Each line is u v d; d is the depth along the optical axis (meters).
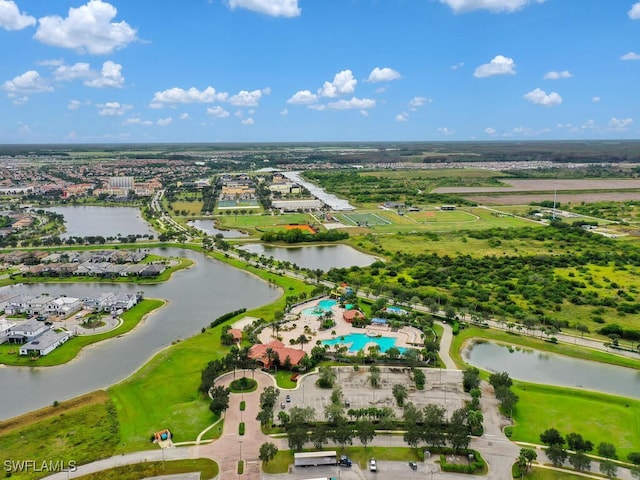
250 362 191.62
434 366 195.88
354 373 189.25
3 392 177.88
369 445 146.12
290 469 134.75
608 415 163.00
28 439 147.12
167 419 157.50
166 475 131.62
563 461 136.25
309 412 151.38
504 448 145.12
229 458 138.75
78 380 186.62
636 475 129.00
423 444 146.75
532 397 174.00
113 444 145.00
